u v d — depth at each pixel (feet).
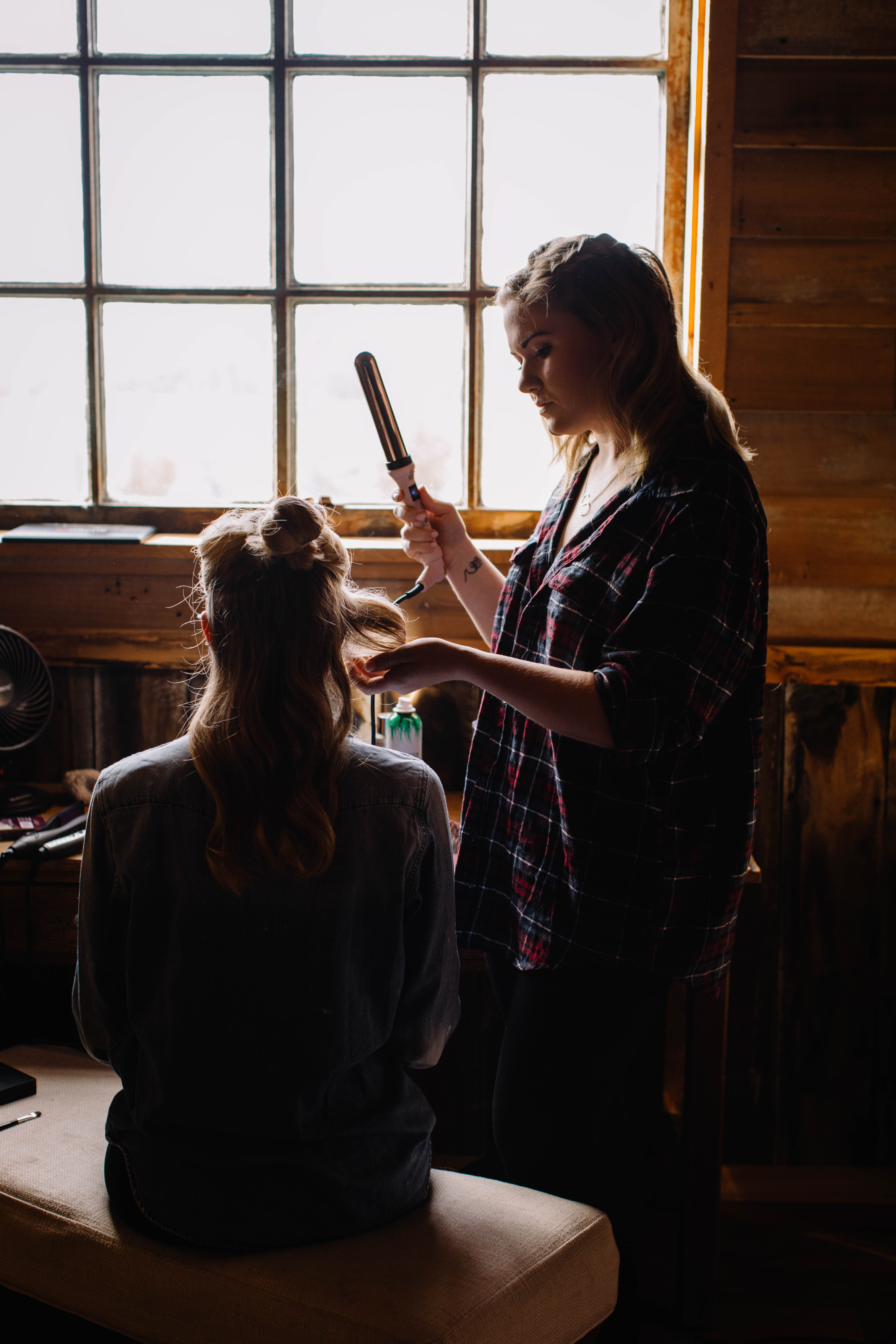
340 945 3.35
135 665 6.18
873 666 5.95
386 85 6.05
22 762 6.31
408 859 3.50
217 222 6.19
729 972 5.41
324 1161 3.46
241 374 6.34
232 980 3.34
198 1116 3.41
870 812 6.18
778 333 5.76
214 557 3.33
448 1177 4.00
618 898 4.16
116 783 3.46
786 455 5.88
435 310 6.26
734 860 4.24
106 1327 3.50
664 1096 6.27
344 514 6.41
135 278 6.24
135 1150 3.54
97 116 6.08
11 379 6.34
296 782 3.26
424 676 3.94
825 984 6.34
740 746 4.22
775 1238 6.03
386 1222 3.61
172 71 6.04
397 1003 3.67
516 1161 4.50
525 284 4.18
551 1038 4.34
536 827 4.38
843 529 5.92
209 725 3.29
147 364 6.33
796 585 5.99
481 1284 3.35
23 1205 3.73
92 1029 3.78
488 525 6.40
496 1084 4.58
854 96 5.56
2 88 6.07
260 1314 3.24
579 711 3.79
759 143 5.58
